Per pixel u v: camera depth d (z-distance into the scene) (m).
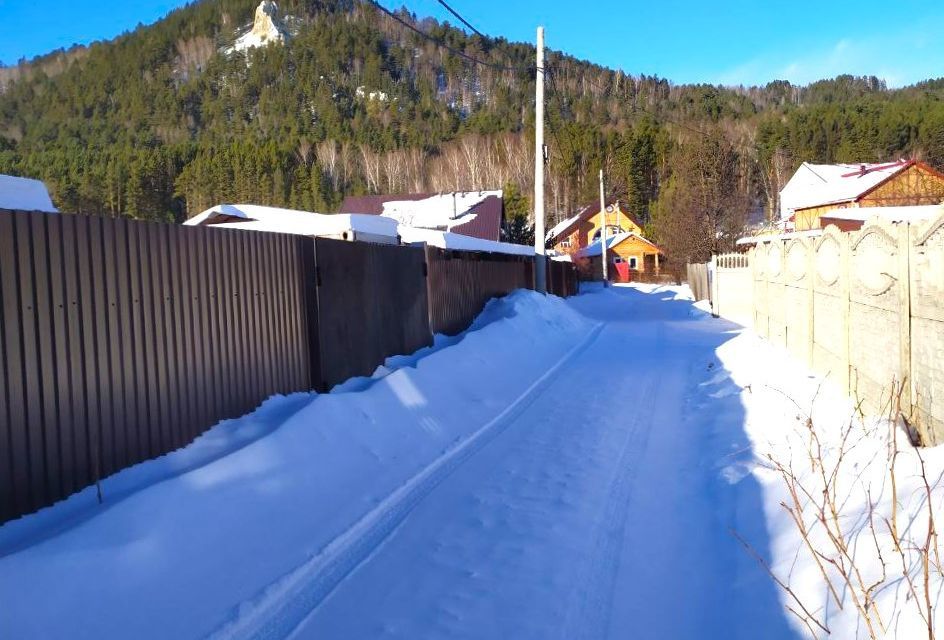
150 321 4.60
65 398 3.88
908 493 3.62
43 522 3.62
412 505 5.17
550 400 8.95
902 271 5.12
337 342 7.33
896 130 59.72
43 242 3.78
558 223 73.06
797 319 9.48
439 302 11.58
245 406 5.69
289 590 3.84
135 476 4.30
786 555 3.80
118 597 3.28
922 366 4.84
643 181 78.62
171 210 68.12
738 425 6.83
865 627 2.81
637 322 20.86
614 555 4.34
